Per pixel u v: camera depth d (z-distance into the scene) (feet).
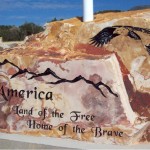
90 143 10.71
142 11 12.22
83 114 10.93
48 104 11.35
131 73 11.28
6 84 11.87
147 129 10.82
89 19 12.53
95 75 10.82
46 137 11.30
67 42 11.88
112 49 11.42
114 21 11.53
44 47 12.03
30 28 52.03
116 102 10.64
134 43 11.34
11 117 11.80
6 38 51.29
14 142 10.93
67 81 11.12
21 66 11.67
